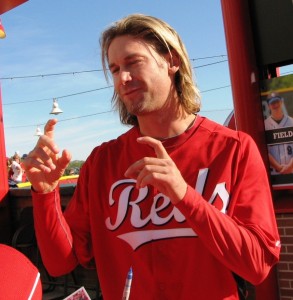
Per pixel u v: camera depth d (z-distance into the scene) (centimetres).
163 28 149
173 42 150
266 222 136
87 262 169
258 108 323
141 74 144
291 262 315
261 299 316
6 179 504
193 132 154
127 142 164
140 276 146
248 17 327
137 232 148
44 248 156
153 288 143
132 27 147
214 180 144
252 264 127
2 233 490
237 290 143
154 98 146
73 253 161
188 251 140
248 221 135
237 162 146
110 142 171
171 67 152
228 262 126
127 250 150
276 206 318
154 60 146
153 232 146
